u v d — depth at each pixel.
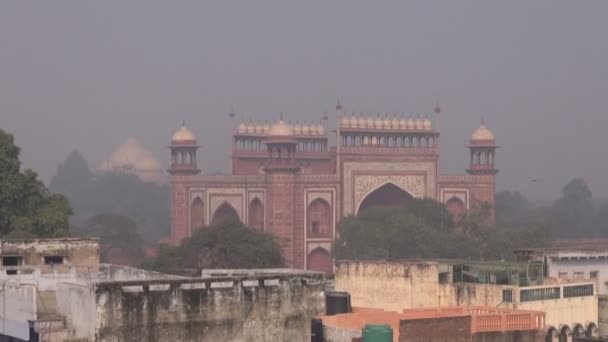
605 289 56.06
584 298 46.03
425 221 127.56
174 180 133.62
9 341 32.34
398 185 133.88
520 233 128.25
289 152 129.62
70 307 31.22
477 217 129.88
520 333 38.03
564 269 54.69
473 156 138.38
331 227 131.12
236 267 104.69
